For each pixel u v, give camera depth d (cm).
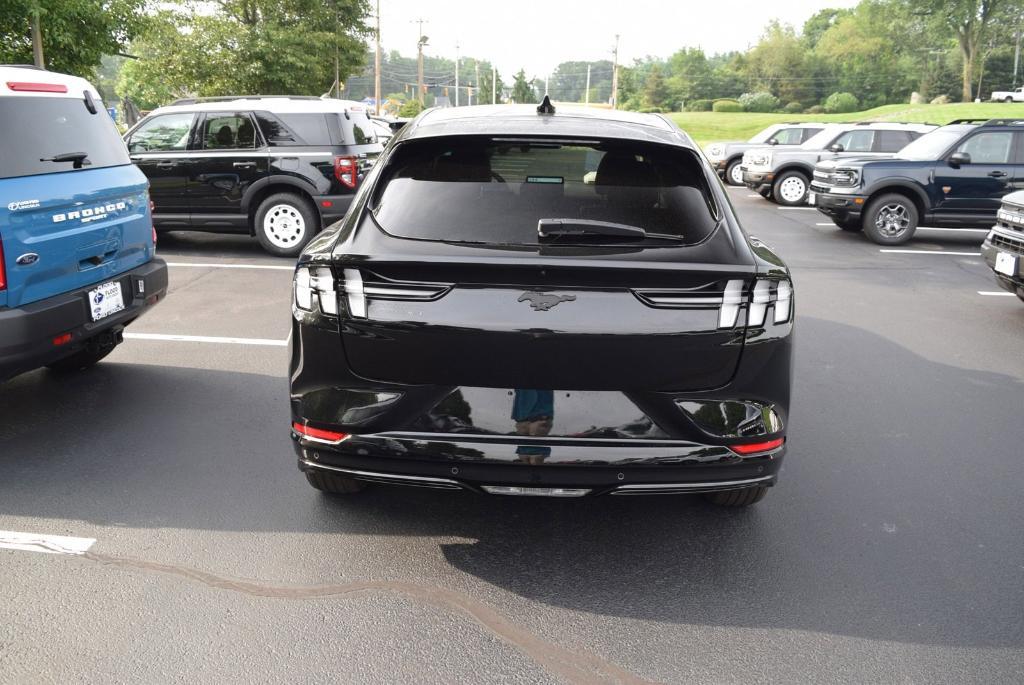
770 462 292
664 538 339
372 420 285
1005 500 380
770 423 288
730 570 315
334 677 249
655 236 283
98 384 521
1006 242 713
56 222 413
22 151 402
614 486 285
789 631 277
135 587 296
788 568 317
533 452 278
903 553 330
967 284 910
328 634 271
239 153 968
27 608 282
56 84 443
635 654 263
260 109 972
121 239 472
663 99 15562
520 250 277
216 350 599
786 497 380
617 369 275
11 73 410
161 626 273
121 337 488
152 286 498
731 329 277
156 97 2877
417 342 277
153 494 370
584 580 306
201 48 2822
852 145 1728
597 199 295
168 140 984
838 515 362
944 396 529
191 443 429
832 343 655
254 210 993
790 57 14038
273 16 2972
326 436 292
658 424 282
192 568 309
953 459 427
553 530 345
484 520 352
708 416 282
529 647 266
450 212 291
